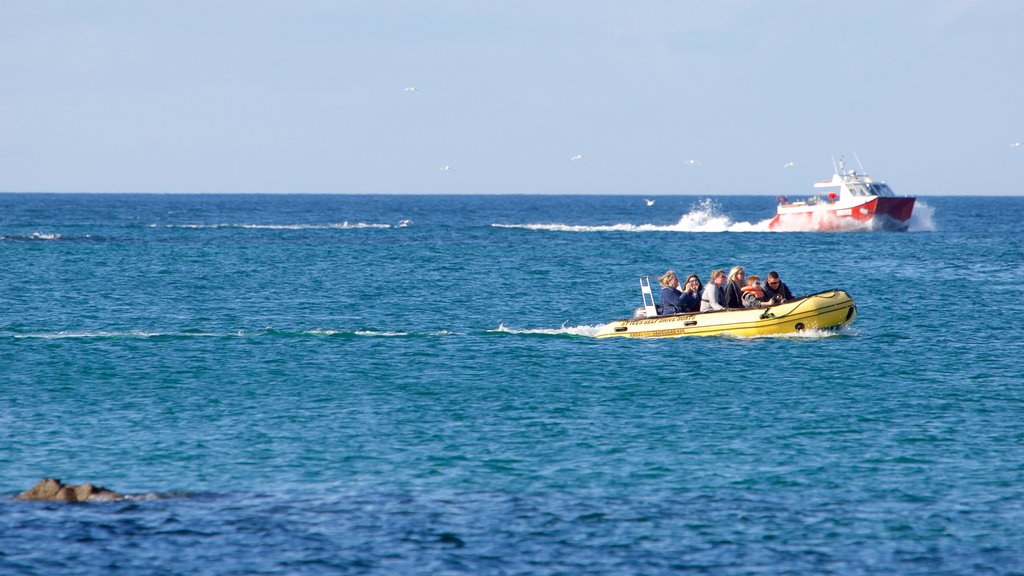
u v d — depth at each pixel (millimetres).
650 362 99125
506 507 57281
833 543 52438
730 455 67125
